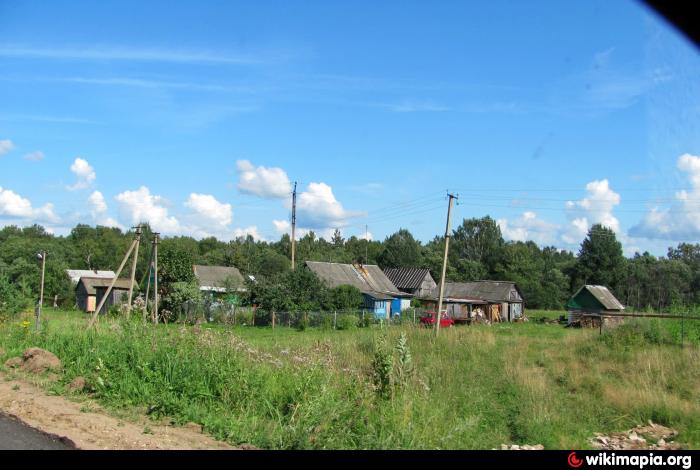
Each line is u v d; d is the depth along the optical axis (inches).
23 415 333.4
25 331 641.6
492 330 1354.6
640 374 657.0
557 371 706.8
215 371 402.9
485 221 3826.3
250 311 1579.7
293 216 1964.8
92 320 717.3
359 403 353.7
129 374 404.8
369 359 653.9
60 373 473.7
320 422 319.9
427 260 3462.1
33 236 3661.4
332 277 2161.7
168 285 1512.1
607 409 496.7
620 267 2746.1
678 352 772.0
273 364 486.3
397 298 2187.5
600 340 959.6
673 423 451.5
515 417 447.5
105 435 297.1
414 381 422.3
